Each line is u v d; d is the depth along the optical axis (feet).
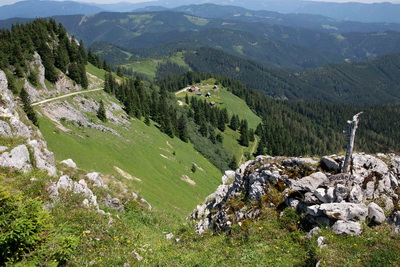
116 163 213.87
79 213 56.70
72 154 190.90
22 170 63.10
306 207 53.06
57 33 484.74
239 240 53.57
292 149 595.06
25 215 38.06
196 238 62.34
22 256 36.60
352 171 56.08
